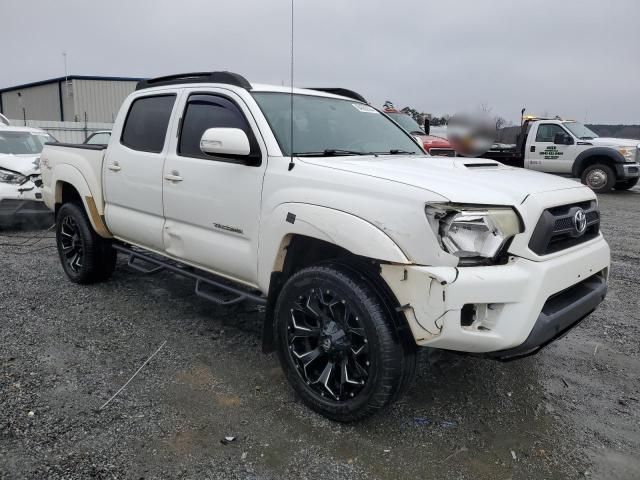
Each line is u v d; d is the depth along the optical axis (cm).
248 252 356
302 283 315
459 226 268
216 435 297
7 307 481
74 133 2491
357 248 283
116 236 500
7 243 752
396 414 325
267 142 350
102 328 439
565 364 401
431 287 265
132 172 452
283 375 367
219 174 371
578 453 292
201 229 397
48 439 288
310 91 433
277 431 303
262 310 489
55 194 557
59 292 527
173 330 439
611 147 1445
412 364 291
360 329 290
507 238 279
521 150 1597
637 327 476
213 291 533
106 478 260
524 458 286
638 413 335
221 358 391
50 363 375
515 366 394
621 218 1070
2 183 805
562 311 297
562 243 310
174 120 423
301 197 317
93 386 346
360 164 327
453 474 271
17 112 3947
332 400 309
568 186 331
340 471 271
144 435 295
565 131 1519
